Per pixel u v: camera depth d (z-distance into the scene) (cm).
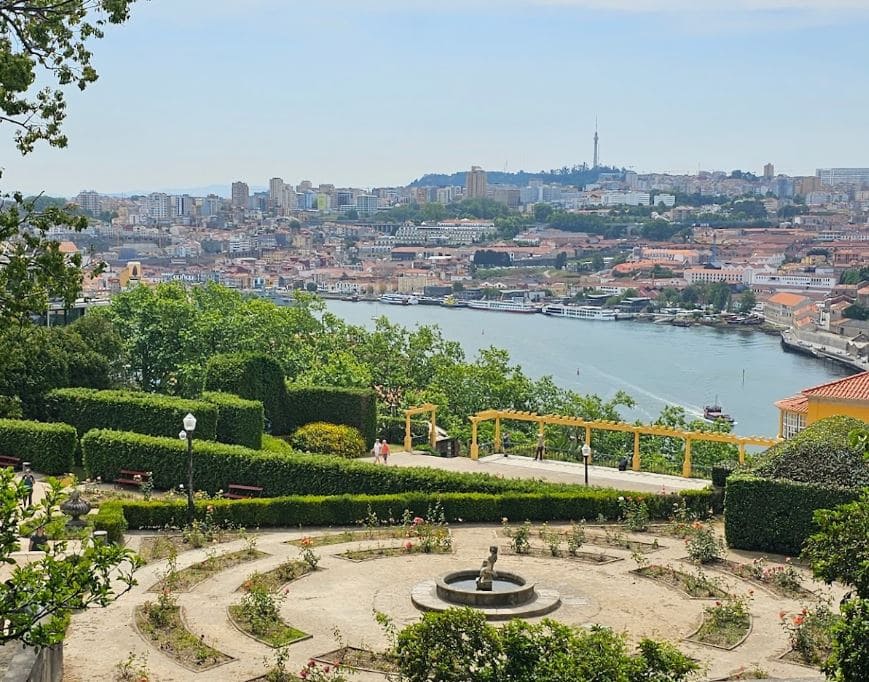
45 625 1736
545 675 2011
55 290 2889
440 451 6297
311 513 4250
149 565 3575
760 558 3766
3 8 2822
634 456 5834
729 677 2541
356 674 2572
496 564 3628
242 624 2923
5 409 5538
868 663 2005
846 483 3744
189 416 4059
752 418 14012
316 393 6309
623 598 3225
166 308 8131
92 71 3025
